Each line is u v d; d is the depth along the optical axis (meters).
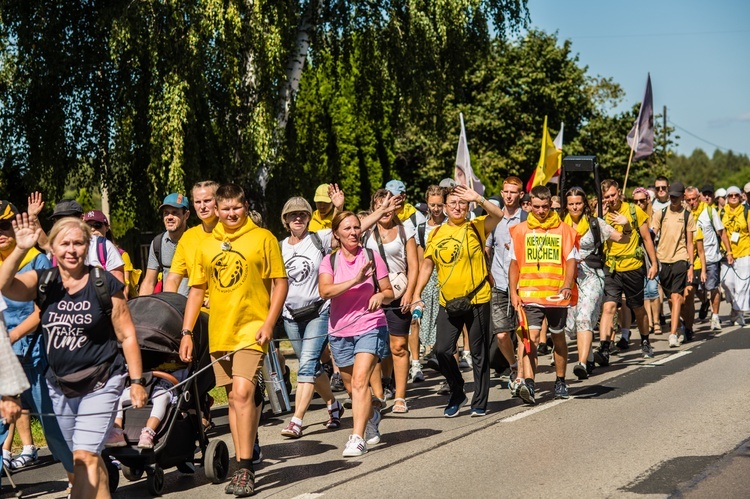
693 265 14.45
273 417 10.26
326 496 6.60
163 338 7.21
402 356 9.97
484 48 24.06
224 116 18.88
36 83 18.36
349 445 7.89
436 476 6.98
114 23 17.19
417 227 11.40
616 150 46.50
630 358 12.91
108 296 5.75
